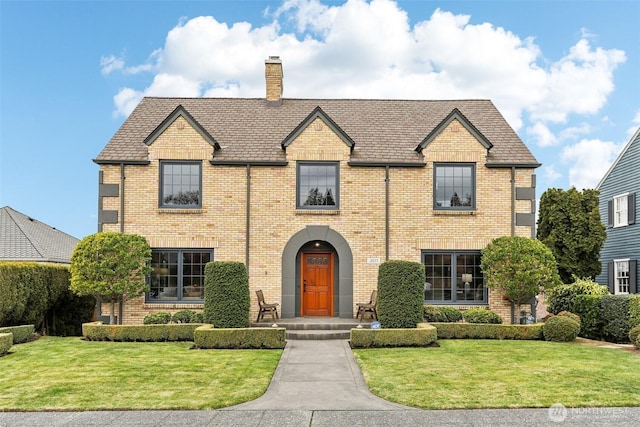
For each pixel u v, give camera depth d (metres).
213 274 15.43
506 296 17.33
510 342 15.06
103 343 15.23
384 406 8.67
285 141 18.47
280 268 18.17
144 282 17.05
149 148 18.27
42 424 7.77
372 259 18.23
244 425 7.74
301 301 18.69
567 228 22.28
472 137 18.62
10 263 16.14
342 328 16.59
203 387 9.84
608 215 27.81
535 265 16.25
